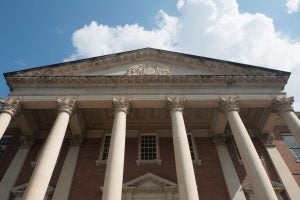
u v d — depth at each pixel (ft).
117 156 59.67
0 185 74.18
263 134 87.71
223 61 83.97
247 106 77.00
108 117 88.63
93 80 77.87
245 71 82.02
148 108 84.58
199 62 85.40
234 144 86.48
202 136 89.04
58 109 72.38
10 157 83.46
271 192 53.11
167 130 90.12
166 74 82.28
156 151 84.28
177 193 71.31
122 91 77.20
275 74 79.66
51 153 59.72
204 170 79.00
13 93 75.72
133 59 87.71
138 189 71.92
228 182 74.84
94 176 77.15
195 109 85.92
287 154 84.69
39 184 53.42
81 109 83.20
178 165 58.80
